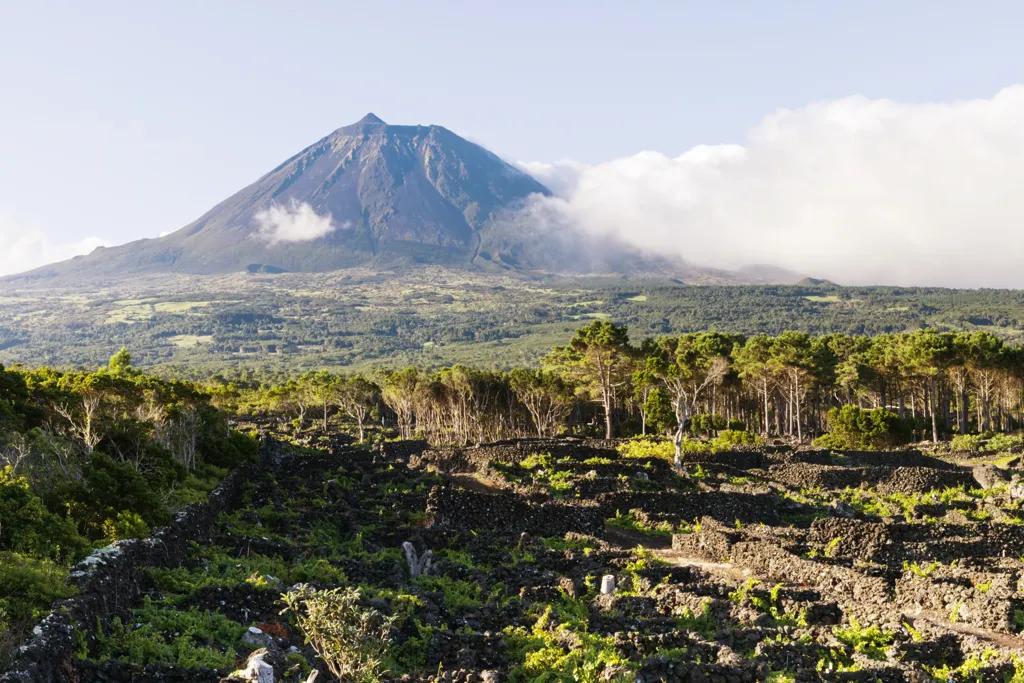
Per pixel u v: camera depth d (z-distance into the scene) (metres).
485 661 26.92
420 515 49.97
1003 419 122.38
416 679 24.00
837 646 27.50
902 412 120.00
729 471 70.56
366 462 69.38
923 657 27.94
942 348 102.25
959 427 110.69
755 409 134.88
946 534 44.88
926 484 65.44
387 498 54.78
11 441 39.72
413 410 117.50
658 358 103.50
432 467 66.12
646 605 33.38
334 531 46.81
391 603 31.06
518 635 28.88
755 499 55.50
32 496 30.34
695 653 26.33
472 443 101.88
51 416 53.62
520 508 50.22
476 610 32.22
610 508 53.78
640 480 62.12
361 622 22.02
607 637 27.81
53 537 29.41
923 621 30.80
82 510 34.41
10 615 21.16
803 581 37.72
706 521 49.12
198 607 26.89
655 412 101.19
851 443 91.81
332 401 127.19
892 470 67.31
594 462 66.31
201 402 68.44
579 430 116.12
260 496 53.97
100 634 22.62
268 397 135.62
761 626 30.45
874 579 35.59
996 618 31.31
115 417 55.88
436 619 30.31
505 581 37.72
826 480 67.75
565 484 59.75
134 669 21.14
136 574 27.62
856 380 120.31
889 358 112.88
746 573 39.25
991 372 107.69
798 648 26.86
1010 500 59.56
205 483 54.09
